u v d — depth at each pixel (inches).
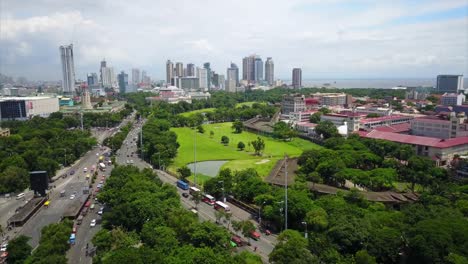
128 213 6678.2
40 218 7785.4
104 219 6717.5
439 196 7765.8
